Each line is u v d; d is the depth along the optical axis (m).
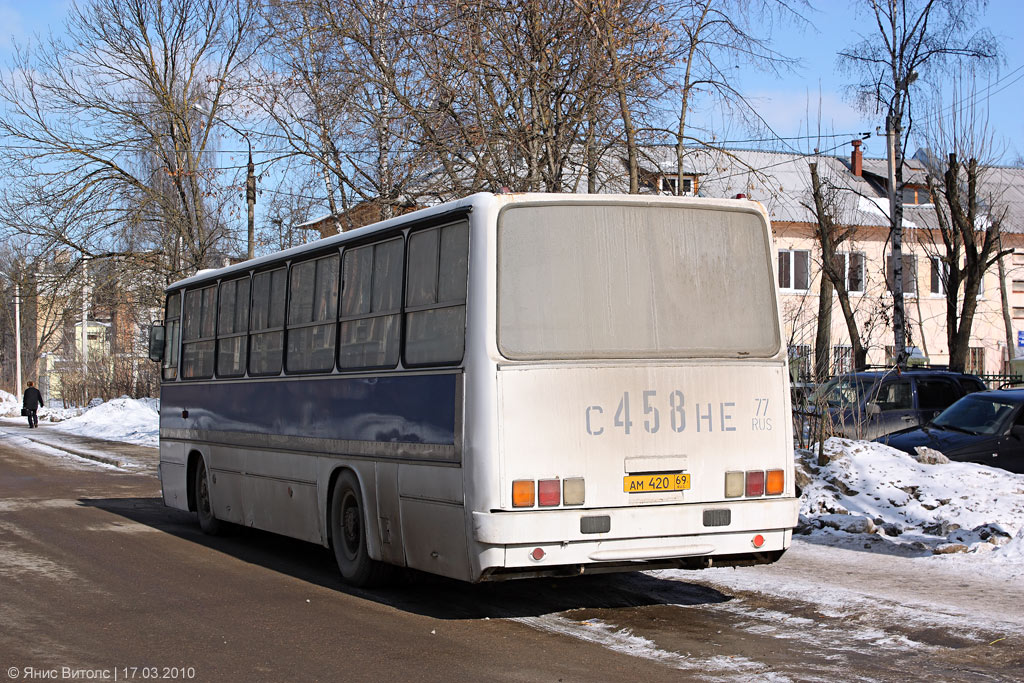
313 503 9.70
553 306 7.36
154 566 10.41
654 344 7.54
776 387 7.81
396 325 8.33
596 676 6.14
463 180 17.59
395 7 17.62
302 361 10.00
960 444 14.18
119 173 30.72
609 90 16.45
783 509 7.68
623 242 7.60
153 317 35.72
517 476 7.07
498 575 7.09
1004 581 8.67
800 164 43.53
